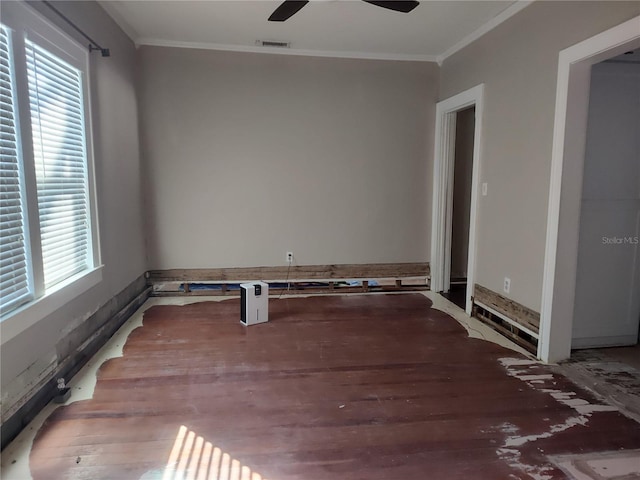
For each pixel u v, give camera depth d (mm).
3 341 1964
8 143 2105
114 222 3561
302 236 4738
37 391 2291
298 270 4773
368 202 4809
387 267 4930
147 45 4246
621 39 2354
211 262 4621
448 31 3891
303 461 1943
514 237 3400
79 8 2908
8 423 2041
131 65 4062
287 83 4523
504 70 3502
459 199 5430
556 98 2881
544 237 3041
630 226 3227
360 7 3357
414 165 4844
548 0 2949
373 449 2039
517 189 3354
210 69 4387
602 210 3184
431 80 4750
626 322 3324
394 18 3582
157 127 4375
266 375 2793
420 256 4984
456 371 2891
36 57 2365
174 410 2350
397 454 2004
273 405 2424
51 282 2557
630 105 3148
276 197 4645
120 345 3236
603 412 2389
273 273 4734
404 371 2885
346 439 2115
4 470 1848
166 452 1987
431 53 4570
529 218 3213
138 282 4230
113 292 3531
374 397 2533
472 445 2080
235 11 3482
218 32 3971
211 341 3348
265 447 2039
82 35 2926
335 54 4539
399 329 3691
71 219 2807
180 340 3354
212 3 3326
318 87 4578
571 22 2736
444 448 2053
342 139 4680
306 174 4664
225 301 4395
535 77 3109
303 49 4441
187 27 3848
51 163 2549
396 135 4770
